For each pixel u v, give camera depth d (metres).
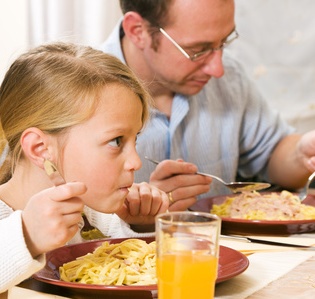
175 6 1.87
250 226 1.57
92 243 1.28
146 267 1.12
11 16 2.44
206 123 2.24
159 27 1.93
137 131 1.30
